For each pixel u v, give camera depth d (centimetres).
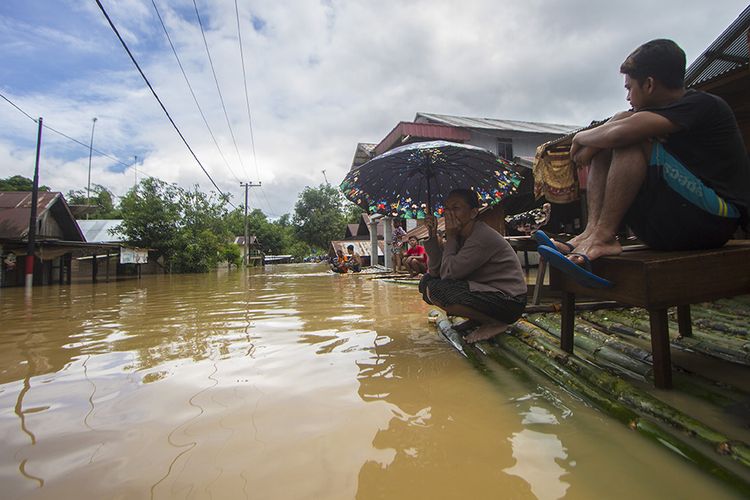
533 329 282
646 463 125
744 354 208
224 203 2830
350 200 365
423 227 1462
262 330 348
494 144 1388
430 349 273
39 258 1308
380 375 216
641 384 187
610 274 188
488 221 851
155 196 2223
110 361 252
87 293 859
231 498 108
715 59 625
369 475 119
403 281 925
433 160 342
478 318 280
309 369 228
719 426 144
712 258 171
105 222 2412
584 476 118
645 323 291
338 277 1330
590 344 244
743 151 186
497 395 185
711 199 176
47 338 330
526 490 112
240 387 199
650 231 201
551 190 453
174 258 2208
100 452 134
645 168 187
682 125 176
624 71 203
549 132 1387
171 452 134
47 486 114
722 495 108
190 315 454
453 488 113
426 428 151
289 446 138
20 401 183
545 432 147
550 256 192
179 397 186
